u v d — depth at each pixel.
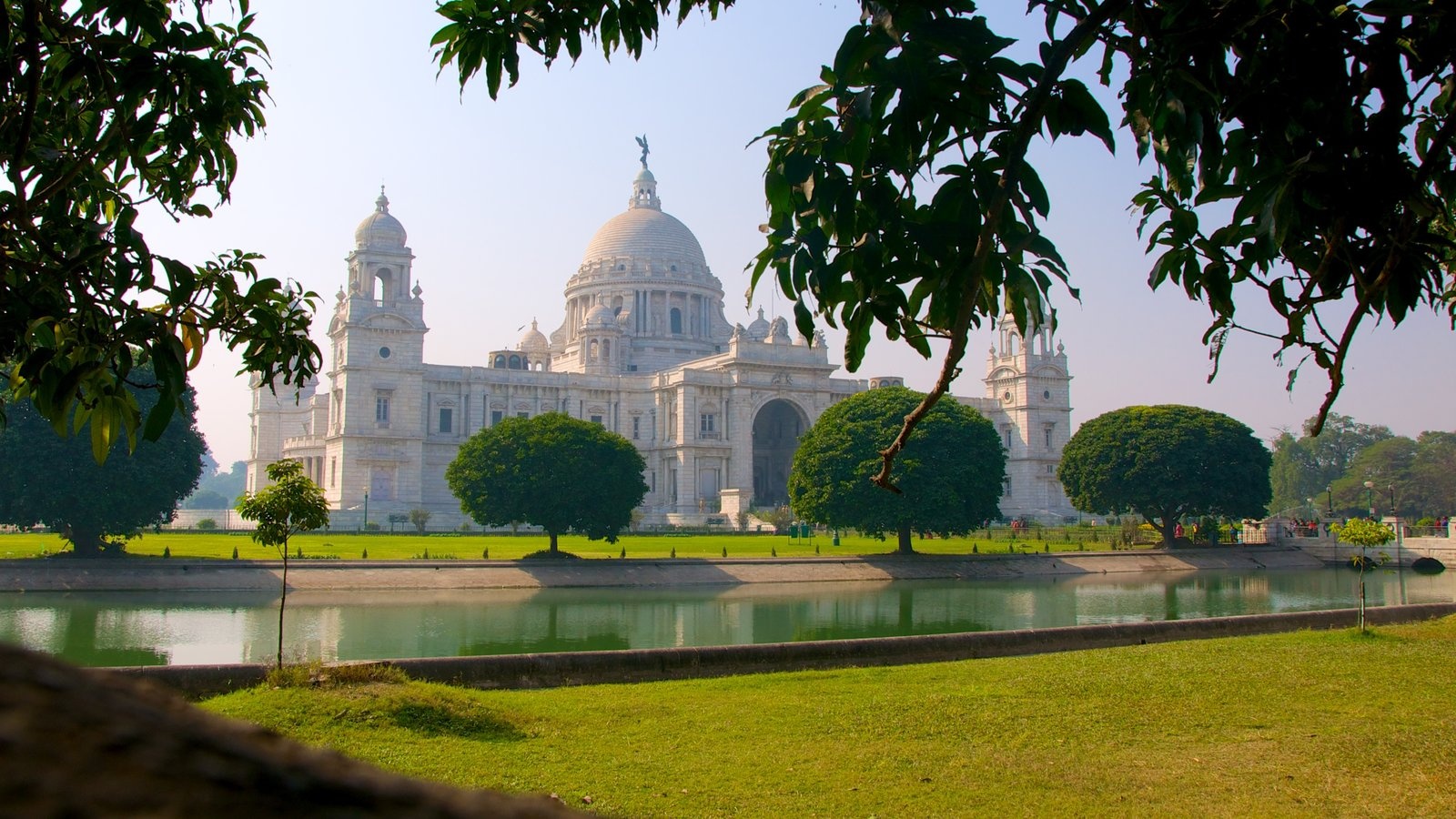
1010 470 191.62
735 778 19.03
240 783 1.88
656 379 170.75
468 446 90.81
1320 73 9.30
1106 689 27.44
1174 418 114.44
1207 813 17.03
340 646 45.56
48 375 11.40
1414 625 42.31
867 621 56.22
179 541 98.38
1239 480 111.56
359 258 152.00
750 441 167.25
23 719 1.77
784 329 174.38
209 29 12.38
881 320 10.14
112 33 11.68
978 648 36.41
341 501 146.12
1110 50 10.78
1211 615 58.72
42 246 11.37
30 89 10.27
